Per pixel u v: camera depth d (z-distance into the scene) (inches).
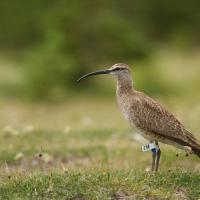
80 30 1782.7
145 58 1835.6
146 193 609.9
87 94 1759.4
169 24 2775.6
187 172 673.0
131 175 649.0
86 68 1791.3
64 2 1822.1
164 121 683.4
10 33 2335.1
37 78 1683.1
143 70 1732.3
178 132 675.4
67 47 1765.5
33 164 829.8
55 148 897.5
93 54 1801.2
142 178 641.0
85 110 1475.1
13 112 1429.6
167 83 1758.1
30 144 922.1
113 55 1815.9
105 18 1819.6
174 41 2549.2
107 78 1852.9
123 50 1823.3
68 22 1776.6
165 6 2812.5
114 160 824.9
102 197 598.2
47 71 1702.8
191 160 797.9
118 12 2249.0
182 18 2802.7
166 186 632.4
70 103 1654.8
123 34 1829.5
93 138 977.5
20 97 1694.1
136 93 725.9
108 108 1502.2
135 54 1830.7
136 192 612.7
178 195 618.5
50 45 1743.4
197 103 1371.8
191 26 2770.7
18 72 1955.0
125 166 776.9
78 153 880.9
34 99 1665.8
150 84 1710.1
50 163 839.1
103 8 1851.6
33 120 1262.3
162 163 795.4
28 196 604.1
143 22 2677.2
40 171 704.4
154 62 1867.6
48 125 1152.2
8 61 2220.7
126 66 736.3
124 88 732.7
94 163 807.7
